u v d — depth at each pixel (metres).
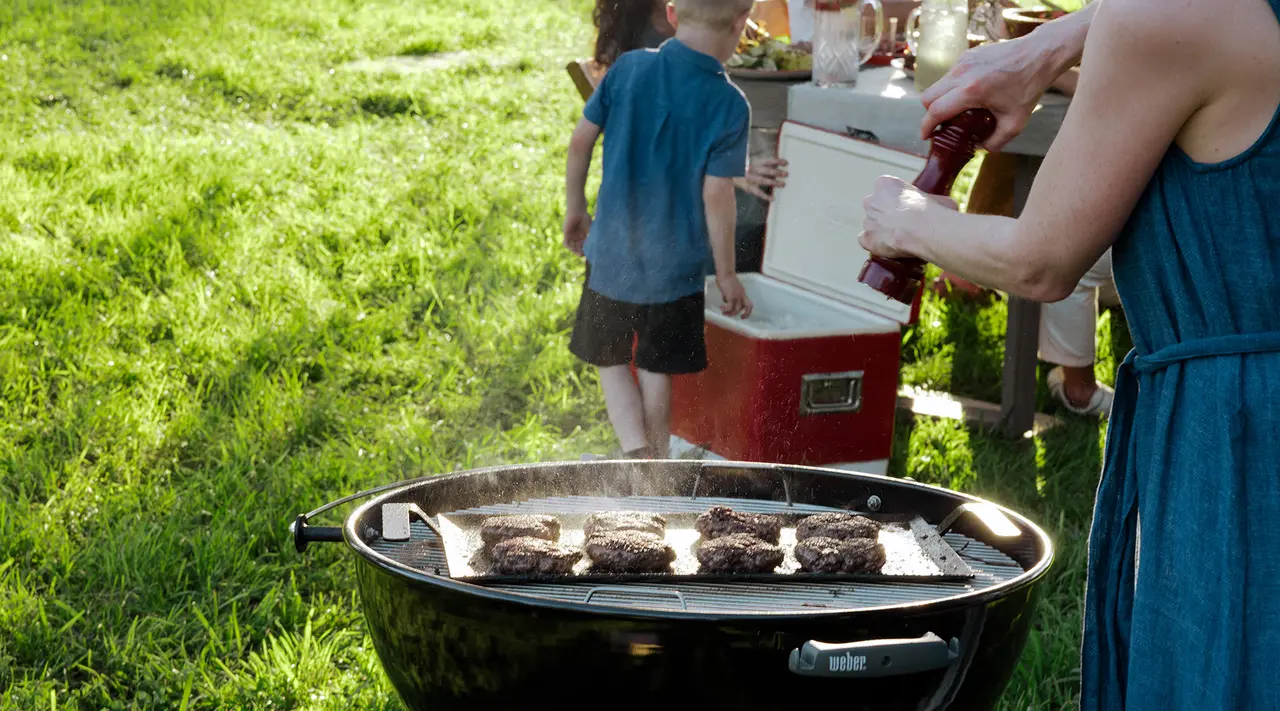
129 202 5.59
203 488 3.25
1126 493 1.34
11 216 5.18
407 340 4.39
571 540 1.88
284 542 3.00
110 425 3.53
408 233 5.34
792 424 3.09
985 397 4.04
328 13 11.50
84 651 2.54
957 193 5.71
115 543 2.89
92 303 4.45
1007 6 3.97
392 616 1.54
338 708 2.35
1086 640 1.40
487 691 1.48
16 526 2.99
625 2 3.63
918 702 1.46
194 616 2.68
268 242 5.16
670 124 3.10
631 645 1.38
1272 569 1.19
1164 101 1.16
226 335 4.23
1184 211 1.21
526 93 8.63
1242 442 1.20
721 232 3.13
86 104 7.67
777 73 3.63
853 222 3.29
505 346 4.22
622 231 3.13
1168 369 1.27
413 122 7.67
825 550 1.72
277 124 7.54
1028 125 3.06
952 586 1.72
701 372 3.20
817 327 3.23
